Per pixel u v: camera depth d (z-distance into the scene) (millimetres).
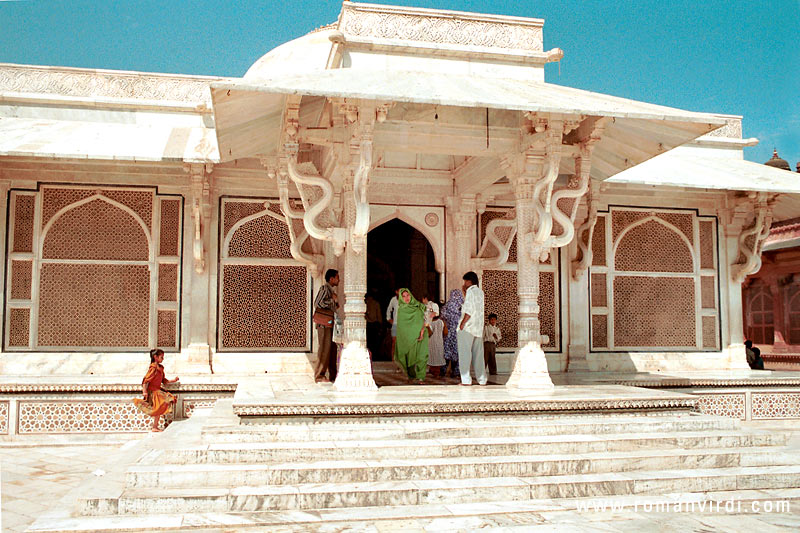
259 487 3580
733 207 8289
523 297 5328
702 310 8289
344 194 5070
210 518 3301
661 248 8250
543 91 5352
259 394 4871
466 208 7070
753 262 8141
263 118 5203
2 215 6875
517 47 6250
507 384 5367
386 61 5914
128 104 7414
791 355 10914
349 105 4730
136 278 7094
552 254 7898
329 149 5574
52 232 7004
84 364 6879
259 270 7270
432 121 5348
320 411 4281
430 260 9953
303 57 7984
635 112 4617
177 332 7094
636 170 7395
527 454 4113
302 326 7312
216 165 7164
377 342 9422
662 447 4309
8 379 6445
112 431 6281
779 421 7105
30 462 5340
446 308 6625
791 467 4184
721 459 4188
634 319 8094
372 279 9852
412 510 3463
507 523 3330
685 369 8133
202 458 3783
